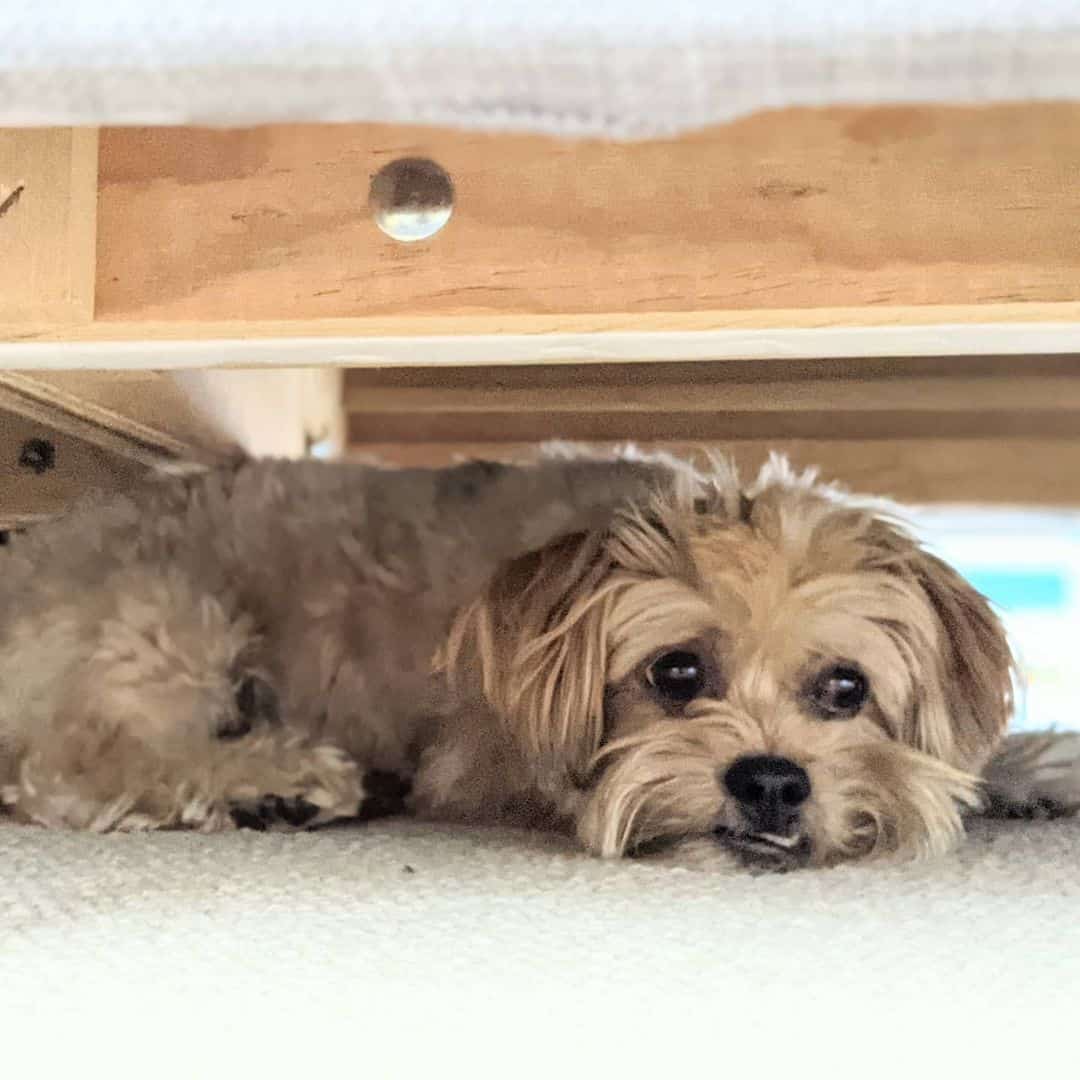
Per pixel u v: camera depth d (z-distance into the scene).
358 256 0.87
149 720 1.47
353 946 0.83
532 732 1.28
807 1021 0.73
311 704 1.55
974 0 0.53
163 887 0.96
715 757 1.18
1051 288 0.82
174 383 1.39
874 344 0.88
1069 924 0.88
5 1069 0.68
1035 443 2.21
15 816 1.41
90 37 0.57
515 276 0.86
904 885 1.00
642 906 0.93
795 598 1.22
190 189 0.87
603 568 1.28
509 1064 0.69
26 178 0.86
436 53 0.55
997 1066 0.68
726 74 0.55
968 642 1.31
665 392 1.73
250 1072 0.68
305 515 1.58
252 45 0.56
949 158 0.82
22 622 1.50
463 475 1.60
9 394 1.37
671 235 0.84
